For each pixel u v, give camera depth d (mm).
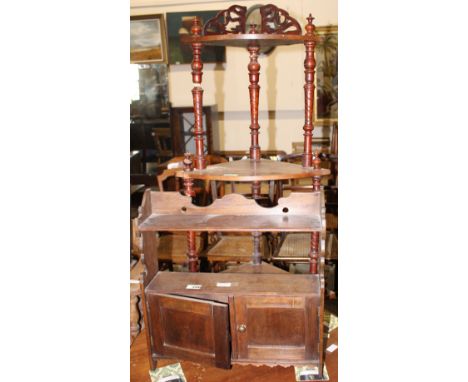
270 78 4957
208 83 5051
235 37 1850
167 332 1913
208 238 2861
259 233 2232
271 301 1814
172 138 4586
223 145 5195
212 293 1848
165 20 4930
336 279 2670
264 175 1917
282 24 2000
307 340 1840
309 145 2117
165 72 4527
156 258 2055
